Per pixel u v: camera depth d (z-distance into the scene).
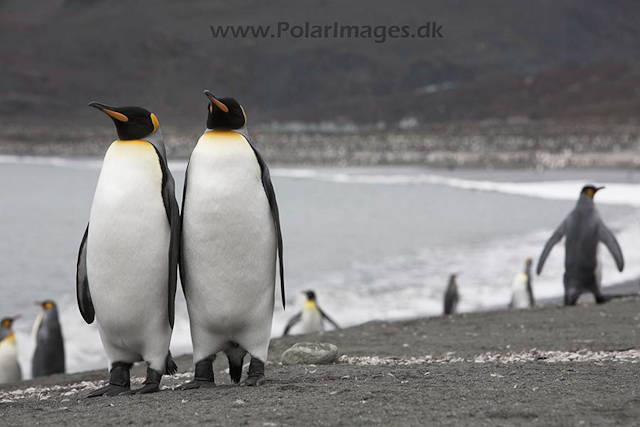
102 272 18.69
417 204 160.88
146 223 18.48
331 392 17.89
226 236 18.56
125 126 18.81
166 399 18.08
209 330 19.50
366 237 110.06
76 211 166.12
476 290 66.19
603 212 121.44
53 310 42.66
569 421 14.75
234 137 18.84
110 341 19.64
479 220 126.56
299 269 80.56
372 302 62.00
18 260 92.50
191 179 18.72
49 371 42.22
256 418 15.48
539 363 23.50
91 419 16.33
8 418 17.41
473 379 19.53
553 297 62.72
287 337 37.88
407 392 17.67
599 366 21.94
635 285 62.78
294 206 164.12
